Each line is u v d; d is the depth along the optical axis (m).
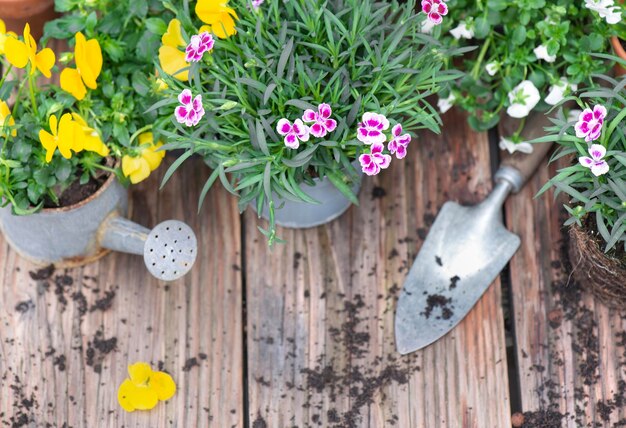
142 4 1.22
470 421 1.24
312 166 1.20
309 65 1.17
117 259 1.28
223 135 1.17
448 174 1.32
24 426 1.23
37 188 1.19
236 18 1.16
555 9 1.22
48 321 1.26
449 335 1.26
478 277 1.28
